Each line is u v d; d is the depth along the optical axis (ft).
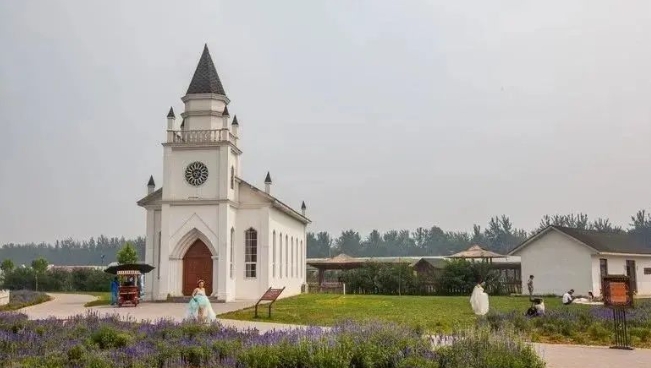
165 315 85.40
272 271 131.75
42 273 216.33
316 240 631.56
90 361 38.29
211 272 123.44
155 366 39.01
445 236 643.45
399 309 93.97
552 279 153.28
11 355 41.11
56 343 45.68
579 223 451.53
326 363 36.04
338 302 110.83
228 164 123.95
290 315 82.02
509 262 201.57
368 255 631.15
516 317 67.72
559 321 65.41
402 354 37.37
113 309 99.66
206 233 121.90
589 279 147.54
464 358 35.91
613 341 55.88
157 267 128.47
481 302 83.15
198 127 132.46
